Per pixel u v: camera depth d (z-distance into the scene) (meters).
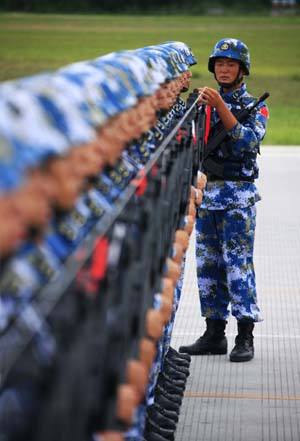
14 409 4.00
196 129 12.36
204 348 15.67
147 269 6.39
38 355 4.09
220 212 15.24
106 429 4.79
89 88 5.73
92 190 6.03
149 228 6.43
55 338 4.03
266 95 15.15
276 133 56.53
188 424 12.55
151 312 6.46
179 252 8.24
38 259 4.38
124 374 5.46
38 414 3.76
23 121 4.14
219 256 15.55
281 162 41.84
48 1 184.62
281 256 23.73
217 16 198.25
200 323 17.77
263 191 33.56
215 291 15.65
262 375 14.66
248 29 155.25
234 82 15.01
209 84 80.06
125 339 5.52
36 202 3.96
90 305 4.44
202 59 101.19
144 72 8.30
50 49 102.69
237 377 14.55
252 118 15.01
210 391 13.90
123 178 7.33
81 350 4.15
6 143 3.87
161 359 12.12
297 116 69.31
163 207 7.55
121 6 195.50
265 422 12.68
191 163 10.92
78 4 188.38
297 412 13.09
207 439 12.02
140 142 8.30
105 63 7.41
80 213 5.56
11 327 4.22
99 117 5.45
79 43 114.56
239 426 12.52
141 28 149.00
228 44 14.95
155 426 11.29
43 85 4.89
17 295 4.25
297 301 19.52
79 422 4.13
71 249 5.11
